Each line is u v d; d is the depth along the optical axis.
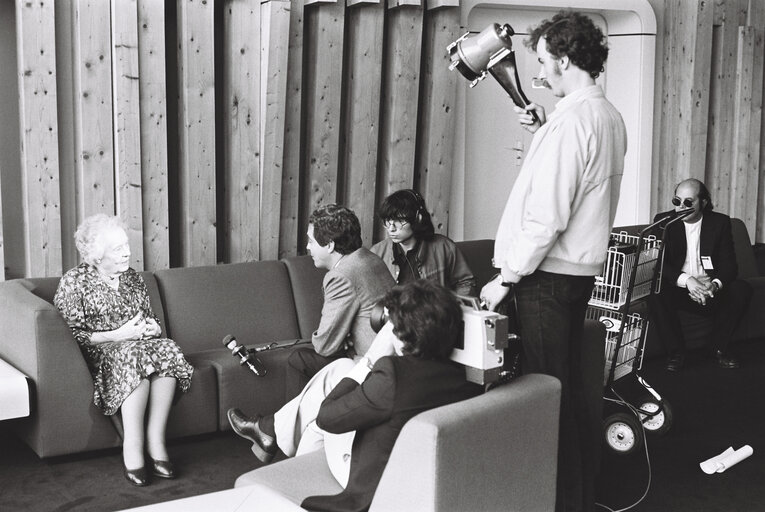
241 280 4.94
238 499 2.32
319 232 3.85
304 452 3.26
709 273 5.81
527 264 3.00
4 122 5.03
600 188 3.06
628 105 7.29
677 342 5.79
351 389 2.70
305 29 5.68
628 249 4.27
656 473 4.12
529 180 3.07
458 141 6.35
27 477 3.91
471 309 2.65
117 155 4.95
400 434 2.38
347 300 3.77
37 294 4.38
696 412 4.98
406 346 2.56
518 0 6.56
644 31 7.13
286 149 5.57
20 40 4.67
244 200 5.43
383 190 6.09
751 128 7.68
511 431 2.55
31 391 3.90
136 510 2.25
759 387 5.45
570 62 3.10
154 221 5.14
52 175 4.82
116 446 4.11
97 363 4.05
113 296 4.15
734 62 7.52
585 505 3.27
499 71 3.39
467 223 6.85
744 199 7.71
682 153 7.27
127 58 4.89
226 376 4.34
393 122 5.91
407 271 4.64
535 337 3.12
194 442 4.38
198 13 5.14
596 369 3.71
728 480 4.04
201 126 5.23
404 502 2.39
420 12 5.89
